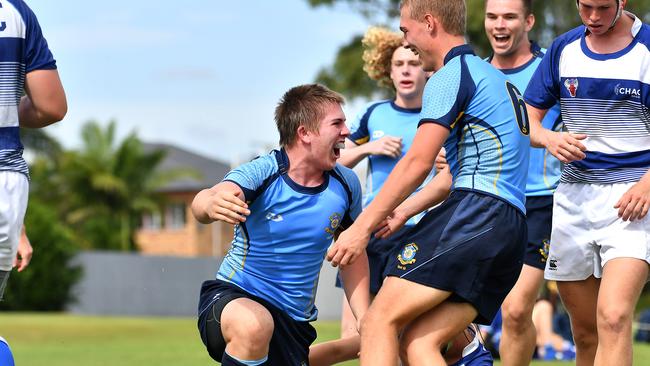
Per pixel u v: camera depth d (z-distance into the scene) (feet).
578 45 59.36
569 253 61.26
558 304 131.13
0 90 50.37
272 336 54.60
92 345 153.99
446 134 49.47
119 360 116.98
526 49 71.26
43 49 51.88
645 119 58.18
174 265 367.25
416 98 71.87
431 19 51.19
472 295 49.65
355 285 56.80
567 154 57.93
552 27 262.47
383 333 50.08
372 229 49.60
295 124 53.31
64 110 52.85
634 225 57.77
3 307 351.46
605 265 58.39
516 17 69.51
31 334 195.62
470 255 49.21
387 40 74.18
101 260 370.94
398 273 50.29
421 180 49.42
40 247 353.10
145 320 273.95
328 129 52.90
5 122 50.67
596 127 59.26
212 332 53.93
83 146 603.67
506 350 67.41
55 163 574.56
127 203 580.30
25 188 51.57
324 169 54.08
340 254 49.29
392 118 72.23
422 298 49.52
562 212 61.52
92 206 572.51
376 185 71.15
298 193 53.67
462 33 51.93
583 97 59.16
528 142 51.88
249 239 54.54
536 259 67.56
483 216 49.52
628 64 57.62
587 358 63.62
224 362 52.75
